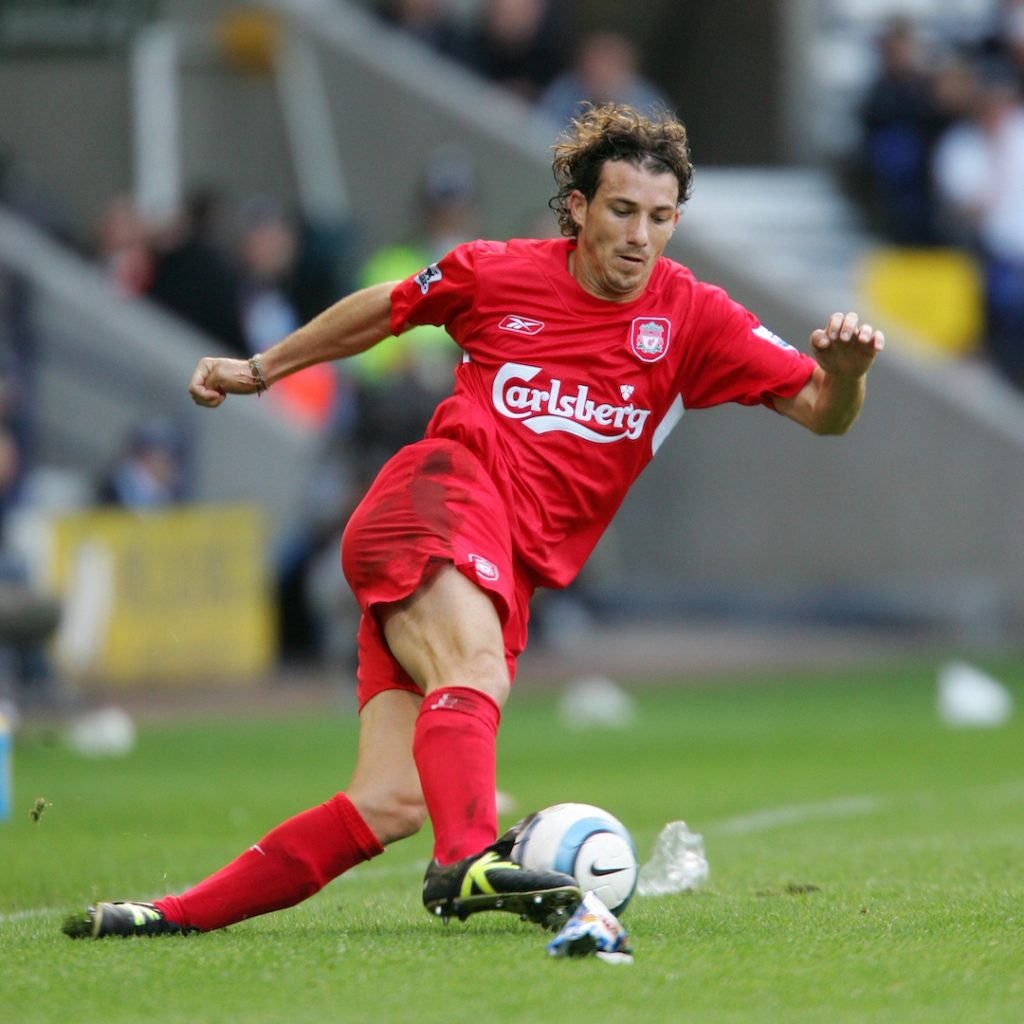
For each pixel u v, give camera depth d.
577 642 66.00
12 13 64.31
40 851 24.27
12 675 48.00
